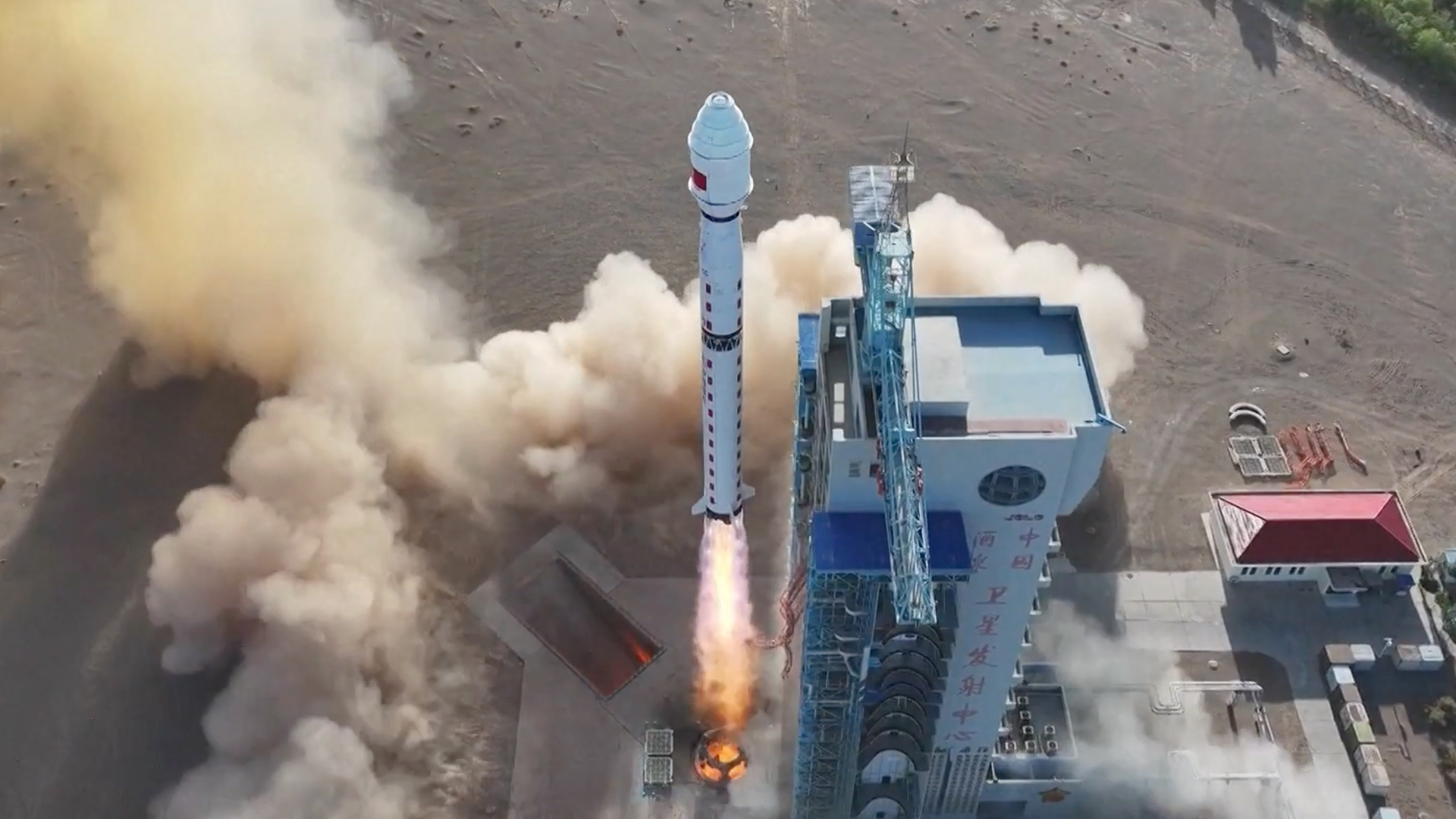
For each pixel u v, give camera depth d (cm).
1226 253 7738
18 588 5791
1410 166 8438
